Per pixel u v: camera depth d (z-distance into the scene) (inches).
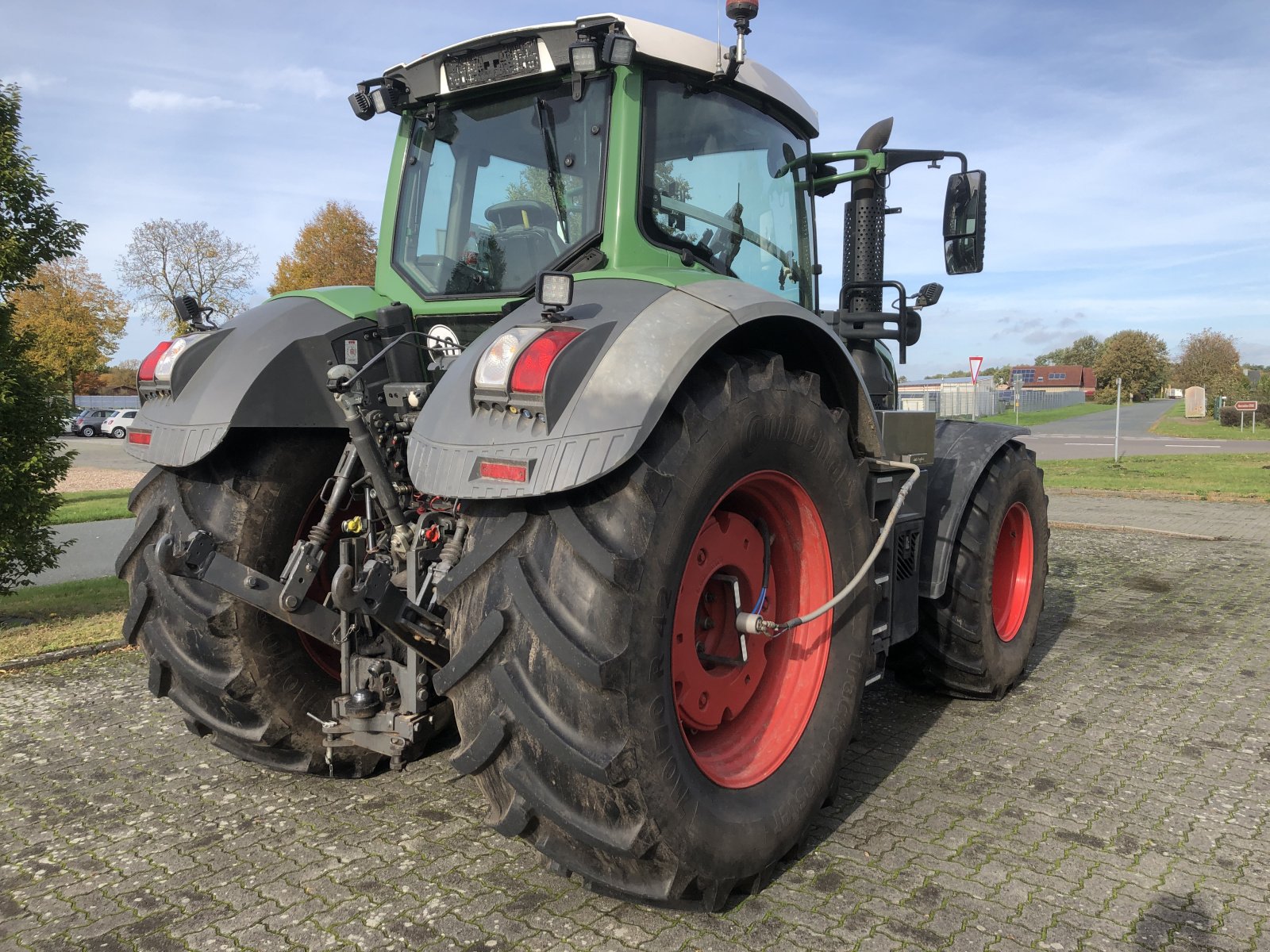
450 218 123.5
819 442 103.9
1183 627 219.6
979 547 153.3
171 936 87.2
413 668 103.0
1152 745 141.8
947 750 139.3
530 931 87.9
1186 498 528.7
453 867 100.6
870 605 114.7
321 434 118.0
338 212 1378.0
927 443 139.2
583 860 84.5
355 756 121.8
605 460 76.4
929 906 93.8
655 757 80.2
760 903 94.1
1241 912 93.7
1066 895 96.3
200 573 99.2
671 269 105.0
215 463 111.9
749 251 130.1
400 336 111.0
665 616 81.7
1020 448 171.2
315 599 120.2
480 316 116.3
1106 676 178.9
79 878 98.3
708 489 88.0
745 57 121.2
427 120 125.8
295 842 106.5
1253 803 120.4
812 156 149.1
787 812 98.0
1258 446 1090.1
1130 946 87.1
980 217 150.1
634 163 107.8
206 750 135.5
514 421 81.1
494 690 80.2
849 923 90.3
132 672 176.7
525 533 81.6
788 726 106.2
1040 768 132.1
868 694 167.9
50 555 227.3
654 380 81.0
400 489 112.5
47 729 144.6
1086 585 271.3
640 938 87.1
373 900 93.6
